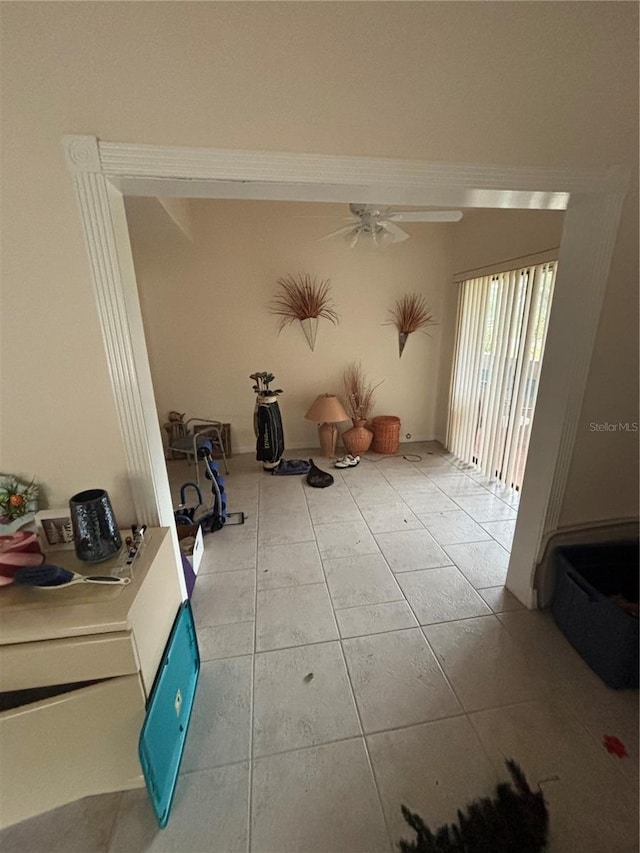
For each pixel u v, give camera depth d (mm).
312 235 3482
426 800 1050
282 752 1173
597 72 1111
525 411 2791
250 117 996
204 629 1665
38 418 1161
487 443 3291
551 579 1719
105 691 952
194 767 1135
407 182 1110
